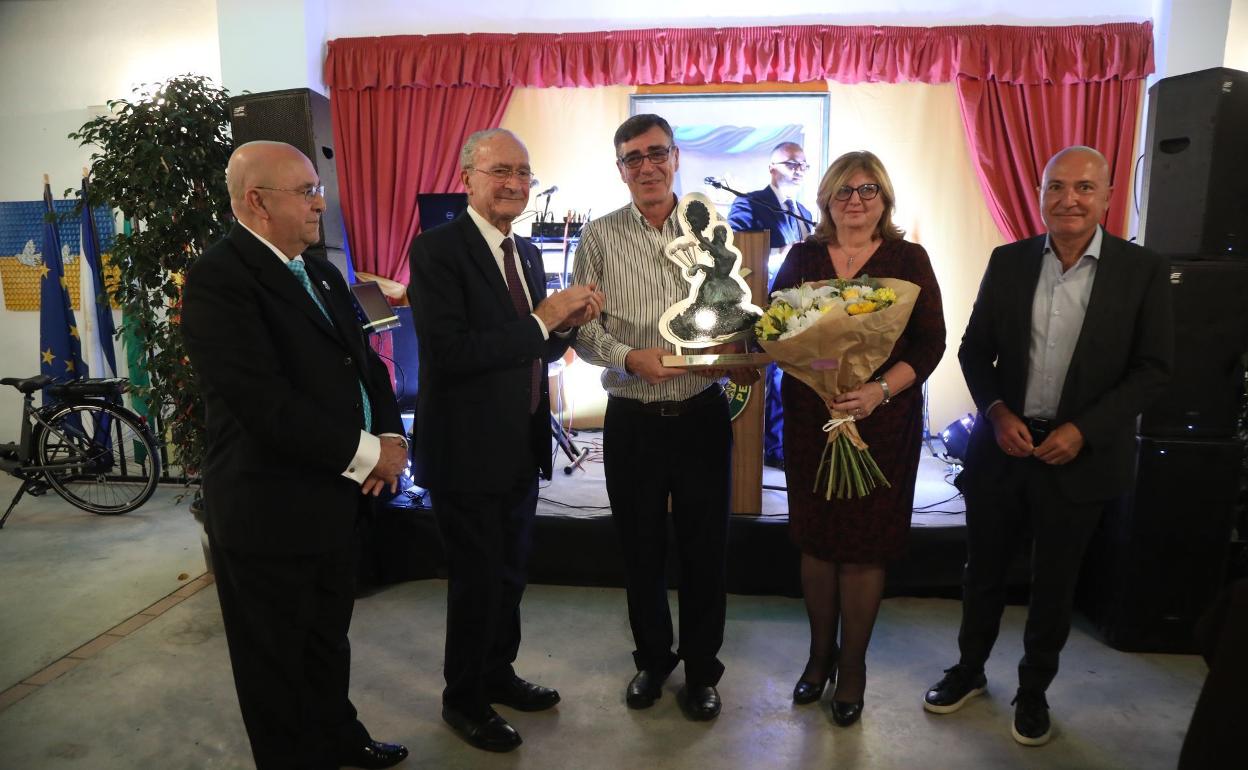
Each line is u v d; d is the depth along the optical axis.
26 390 4.34
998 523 2.17
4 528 4.14
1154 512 2.56
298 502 1.65
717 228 2.09
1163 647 2.62
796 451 2.16
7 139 5.14
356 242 4.95
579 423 5.02
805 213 4.70
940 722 2.24
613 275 2.09
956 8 4.55
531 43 4.65
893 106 4.64
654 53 4.60
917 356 2.00
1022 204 4.61
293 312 1.66
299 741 1.79
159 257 3.38
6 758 2.14
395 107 4.81
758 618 2.91
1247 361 2.51
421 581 3.30
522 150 1.93
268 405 1.56
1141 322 2.01
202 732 2.26
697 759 2.08
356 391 1.77
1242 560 2.75
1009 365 2.14
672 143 2.03
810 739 2.16
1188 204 2.54
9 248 5.24
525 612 2.99
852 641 2.20
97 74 5.03
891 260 2.05
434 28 4.81
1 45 5.07
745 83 4.67
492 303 1.91
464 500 1.94
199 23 4.89
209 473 1.67
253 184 1.62
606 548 3.16
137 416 4.36
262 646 1.69
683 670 2.54
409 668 2.59
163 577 3.45
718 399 2.14
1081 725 2.22
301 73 4.64
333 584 1.85
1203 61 4.21
